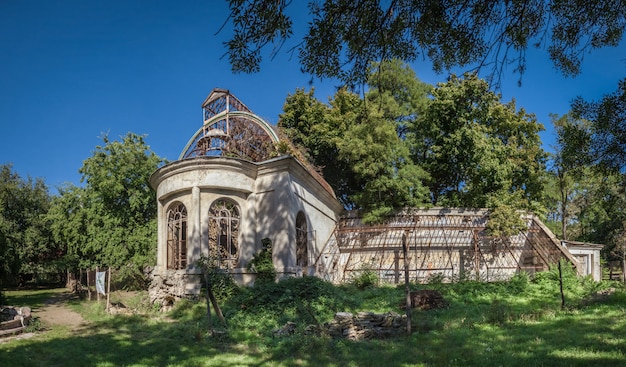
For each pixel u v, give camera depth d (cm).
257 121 2536
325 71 625
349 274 2522
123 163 2558
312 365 915
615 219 3628
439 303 1564
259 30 562
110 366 946
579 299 1599
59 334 1308
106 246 2423
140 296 2005
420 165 3142
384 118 2795
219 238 1988
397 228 2720
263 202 1988
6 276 2214
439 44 636
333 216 2786
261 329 1264
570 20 645
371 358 938
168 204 2002
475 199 3030
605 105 799
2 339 1233
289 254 1889
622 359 833
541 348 939
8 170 3841
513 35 608
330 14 585
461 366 851
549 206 3772
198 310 1541
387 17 595
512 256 2819
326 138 3052
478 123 3067
